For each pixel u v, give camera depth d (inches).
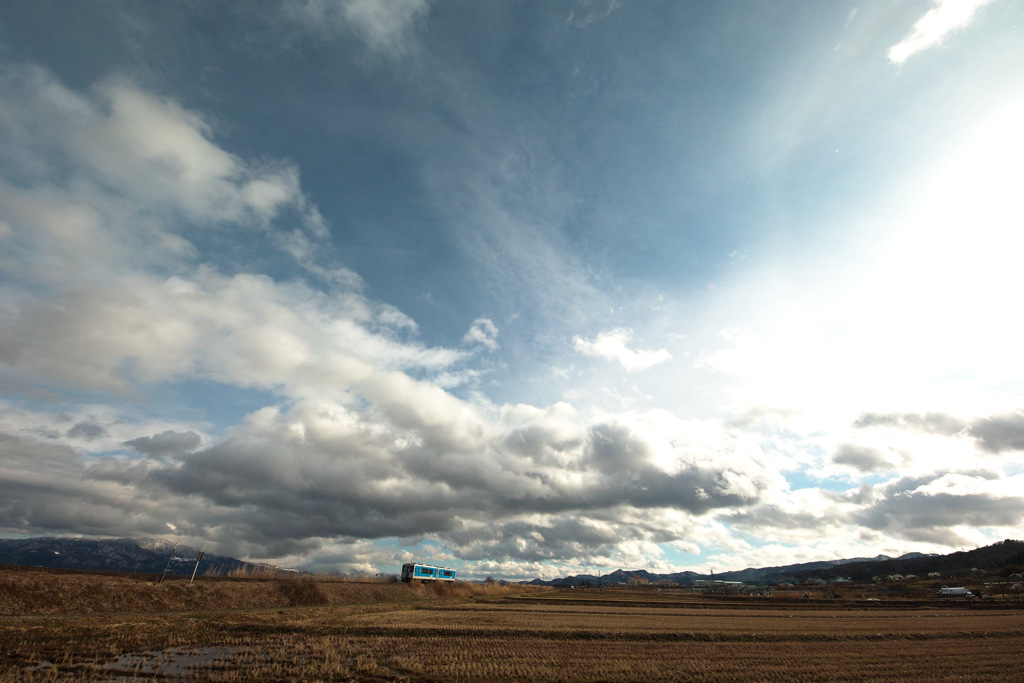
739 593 6727.4
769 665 1261.1
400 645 1454.2
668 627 2110.0
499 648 1454.2
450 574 5487.2
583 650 1461.6
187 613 1955.0
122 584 2048.5
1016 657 1395.2
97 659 1079.0
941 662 1316.4
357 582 3929.6
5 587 1626.5
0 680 870.4
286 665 1109.7
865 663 1299.2
